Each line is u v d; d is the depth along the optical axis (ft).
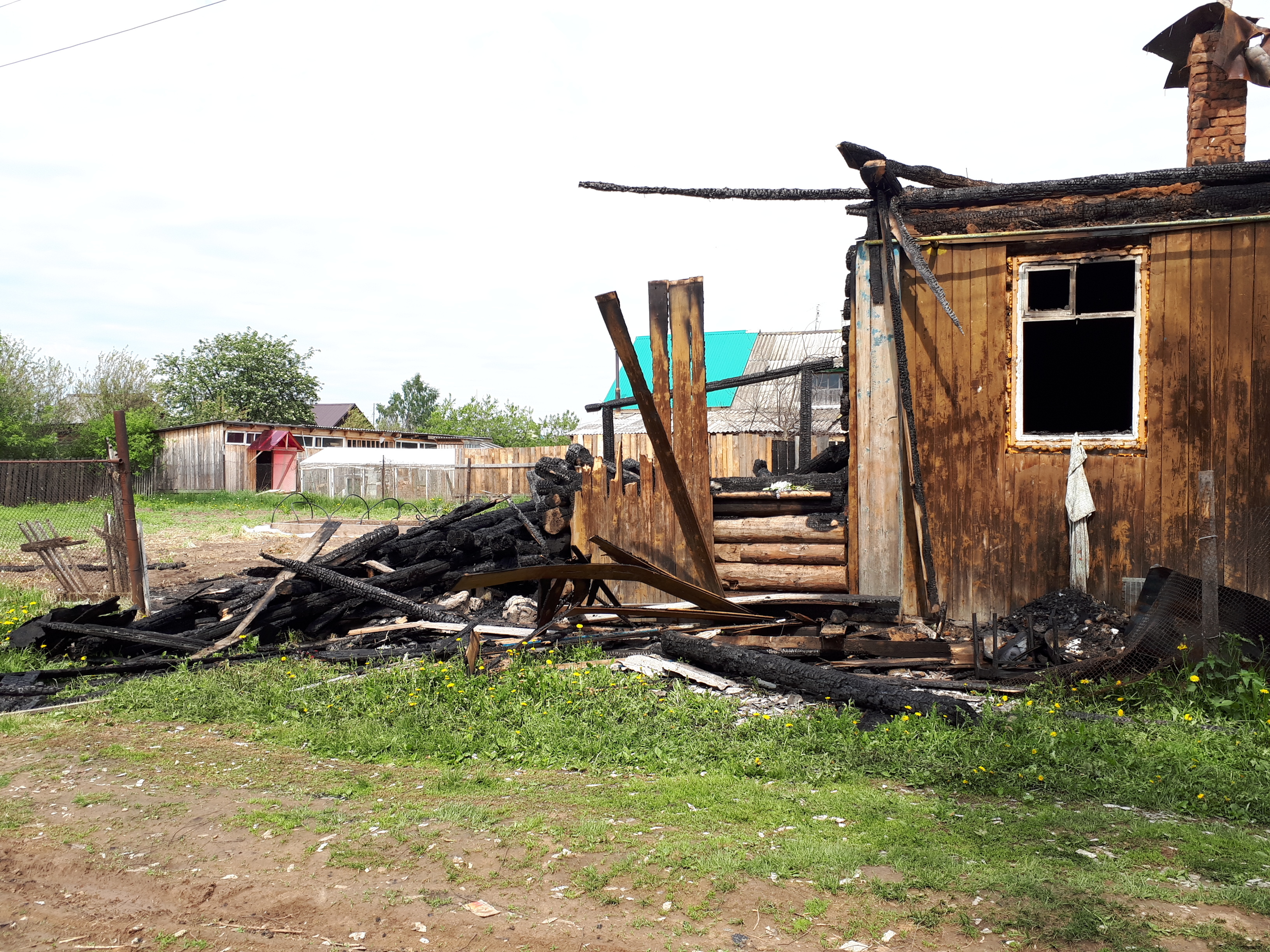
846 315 30.17
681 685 20.21
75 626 26.53
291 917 10.58
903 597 25.02
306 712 19.99
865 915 9.94
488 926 10.11
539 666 22.38
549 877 11.34
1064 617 22.61
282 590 27.81
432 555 32.19
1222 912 9.73
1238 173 22.04
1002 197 24.00
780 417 77.66
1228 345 22.50
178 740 18.61
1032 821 12.71
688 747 16.66
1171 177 22.65
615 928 9.94
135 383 149.69
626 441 88.12
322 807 14.25
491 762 16.74
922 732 16.74
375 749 17.37
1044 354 36.83
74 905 11.12
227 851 12.59
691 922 10.02
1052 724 16.72
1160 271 23.03
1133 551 23.26
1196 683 18.02
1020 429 24.27
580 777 15.69
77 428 122.62
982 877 10.68
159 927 10.44
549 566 22.97
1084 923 9.45
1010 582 24.23
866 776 15.20
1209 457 22.67
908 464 24.77
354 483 114.62
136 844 12.98
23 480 89.76
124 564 37.93
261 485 134.10
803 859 11.37
